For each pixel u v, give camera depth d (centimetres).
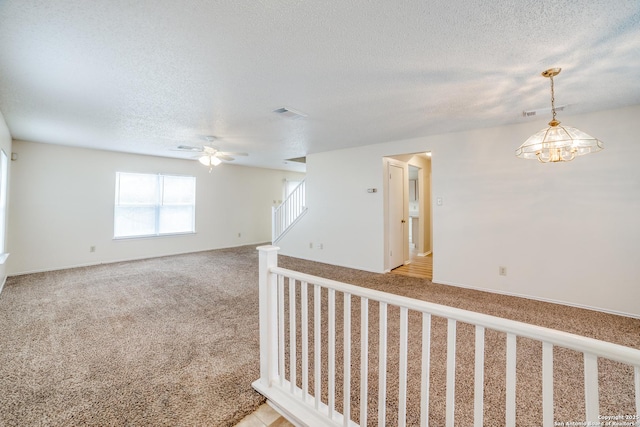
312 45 186
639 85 243
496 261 376
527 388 182
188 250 675
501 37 175
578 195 322
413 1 144
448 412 107
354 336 257
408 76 229
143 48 189
